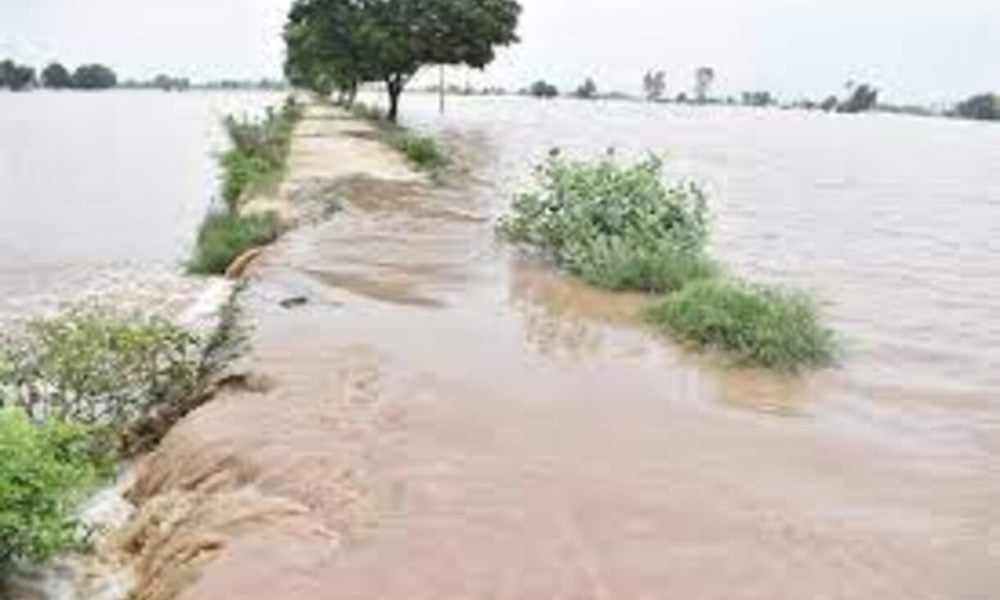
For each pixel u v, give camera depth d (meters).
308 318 15.08
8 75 177.75
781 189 41.75
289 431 10.59
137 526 9.46
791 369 13.74
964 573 8.43
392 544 8.43
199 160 49.06
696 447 10.78
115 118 87.50
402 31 56.34
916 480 10.32
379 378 12.35
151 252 25.25
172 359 12.51
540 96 177.12
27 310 19.20
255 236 22.69
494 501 9.23
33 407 11.65
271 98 154.75
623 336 14.85
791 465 10.48
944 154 70.19
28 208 32.69
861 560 8.53
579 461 10.20
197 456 10.25
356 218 24.86
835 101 197.50
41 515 8.84
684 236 18.73
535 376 12.82
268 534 8.56
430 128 65.88
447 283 17.89
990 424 12.23
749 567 8.30
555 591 7.81
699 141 69.62
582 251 18.62
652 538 8.70
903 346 16.02
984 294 20.81
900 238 29.11
